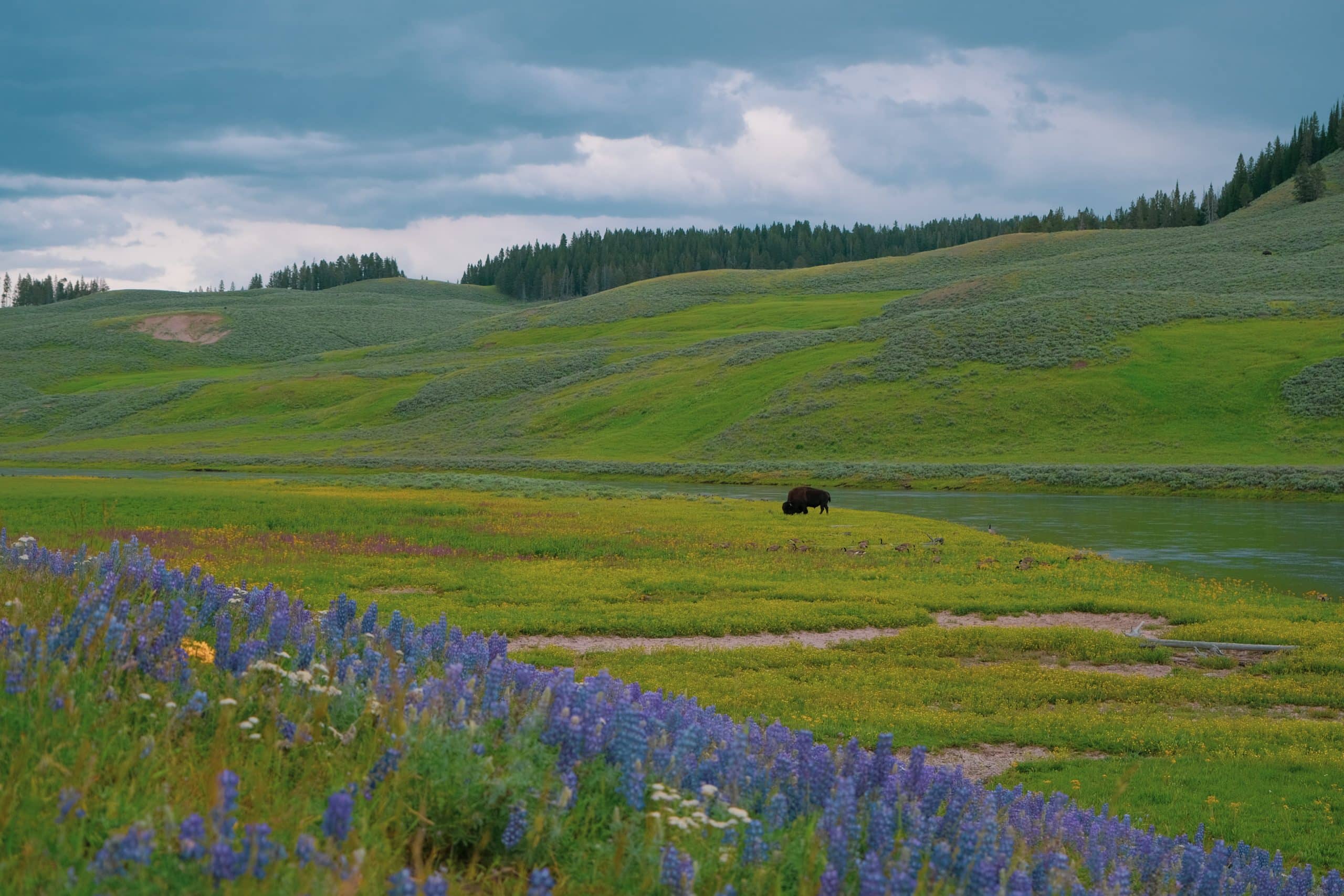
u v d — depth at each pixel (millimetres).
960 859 7000
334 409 182625
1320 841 13688
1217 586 37281
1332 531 58406
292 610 11062
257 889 5020
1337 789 16031
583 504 68812
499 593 31344
